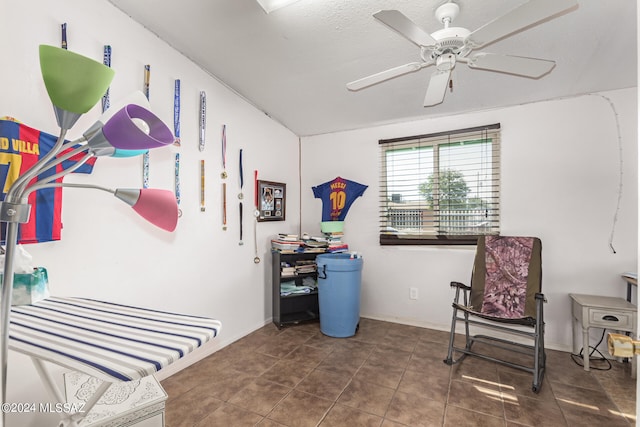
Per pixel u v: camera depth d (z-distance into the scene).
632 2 1.54
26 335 0.83
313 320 3.26
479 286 2.45
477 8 1.60
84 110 0.56
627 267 2.35
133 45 1.91
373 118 3.11
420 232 3.10
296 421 1.65
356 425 1.62
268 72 2.41
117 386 1.26
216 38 2.03
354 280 2.79
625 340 0.73
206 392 1.92
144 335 0.84
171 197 0.75
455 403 1.81
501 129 2.75
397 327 3.04
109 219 1.79
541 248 2.34
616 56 1.96
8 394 1.38
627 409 1.75
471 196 2.88
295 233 3.60
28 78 1.45
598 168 2.43
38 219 1.42
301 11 1.73
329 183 3.50
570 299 2.49
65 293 1.59
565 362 2.31
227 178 2.64
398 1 1.60
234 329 2.71
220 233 2.57
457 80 2.33
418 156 3.12
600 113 2.43
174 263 2.18
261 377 2.10
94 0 1.71
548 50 1.93
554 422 1.65
